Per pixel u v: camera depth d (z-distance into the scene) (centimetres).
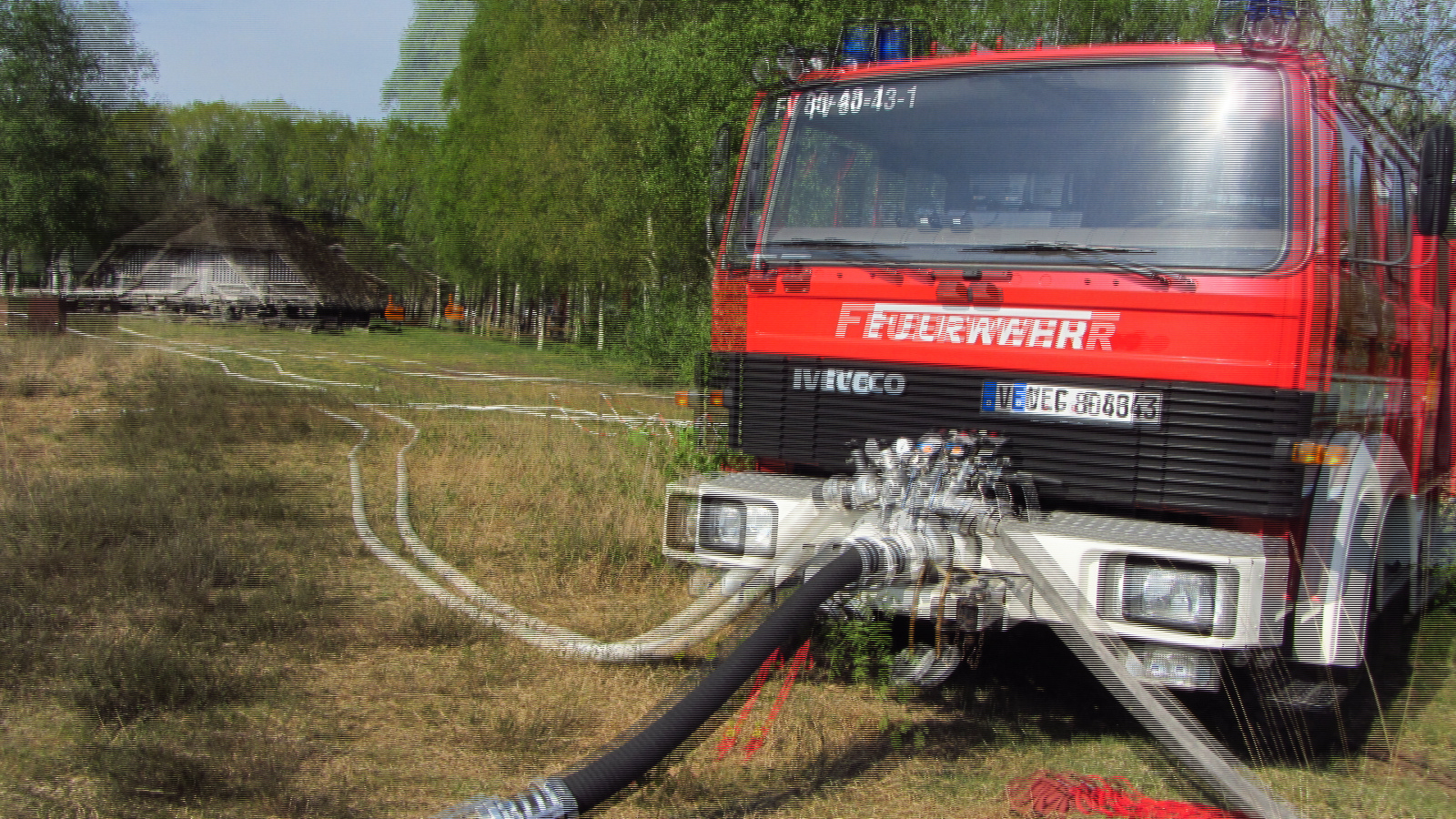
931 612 410
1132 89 419
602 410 1539
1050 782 380
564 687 460
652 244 2803
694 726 319
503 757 386
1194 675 377
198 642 484
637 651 481
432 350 3628
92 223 4831
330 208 6675
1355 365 441
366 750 386
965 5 2081
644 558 654
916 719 454
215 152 6341
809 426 470
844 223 473
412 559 663
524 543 696
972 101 450
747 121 512
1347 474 426
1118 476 398
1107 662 367
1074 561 383
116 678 419
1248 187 390
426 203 5881
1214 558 364
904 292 443
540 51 3666
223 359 2536
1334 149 404
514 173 3906
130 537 654
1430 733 466
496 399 1723
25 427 1137
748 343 490
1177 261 391
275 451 1080
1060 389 409
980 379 425
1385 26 1150
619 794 321
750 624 430
